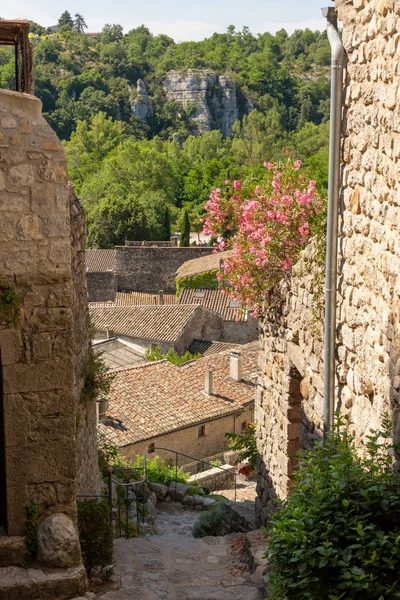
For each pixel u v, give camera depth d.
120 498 11.55
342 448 5.69
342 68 6.70
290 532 5.00
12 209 6.01
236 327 45.91
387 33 5.56
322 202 8.92
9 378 6.14
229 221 9.85
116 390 26.98
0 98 5.95
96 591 6.70
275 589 4.98
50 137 6.10
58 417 6.31
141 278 63.25
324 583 4.75
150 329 44.25
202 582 7.26
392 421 5.45
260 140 129.00
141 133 164.50
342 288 6.84
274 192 9.22
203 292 49.34
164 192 100.44
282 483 9.34
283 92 190.75
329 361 7.03
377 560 4.55
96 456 10.54
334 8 7.02
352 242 6.57
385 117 5.63
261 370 10.31
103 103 163.25
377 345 5.88
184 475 18.72
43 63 172.38
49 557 6.23
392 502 4.83
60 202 6.16
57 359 6.25
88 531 6.83
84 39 188.88
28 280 6.11
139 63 186.25
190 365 30.16
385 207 5.68
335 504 5.01
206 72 180.12
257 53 199.12
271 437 9.89
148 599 6.60
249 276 9.44
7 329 6.08
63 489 6.39
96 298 62.88
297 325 8.55
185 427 26.20
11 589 6.04
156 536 9.72
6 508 6.36
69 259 6.22
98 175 101.50
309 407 8.16
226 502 11.84
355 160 6.45
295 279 8.60
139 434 25.00
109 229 78.06
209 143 138.12
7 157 5.97
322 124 135.00
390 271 5.54
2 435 6.35
